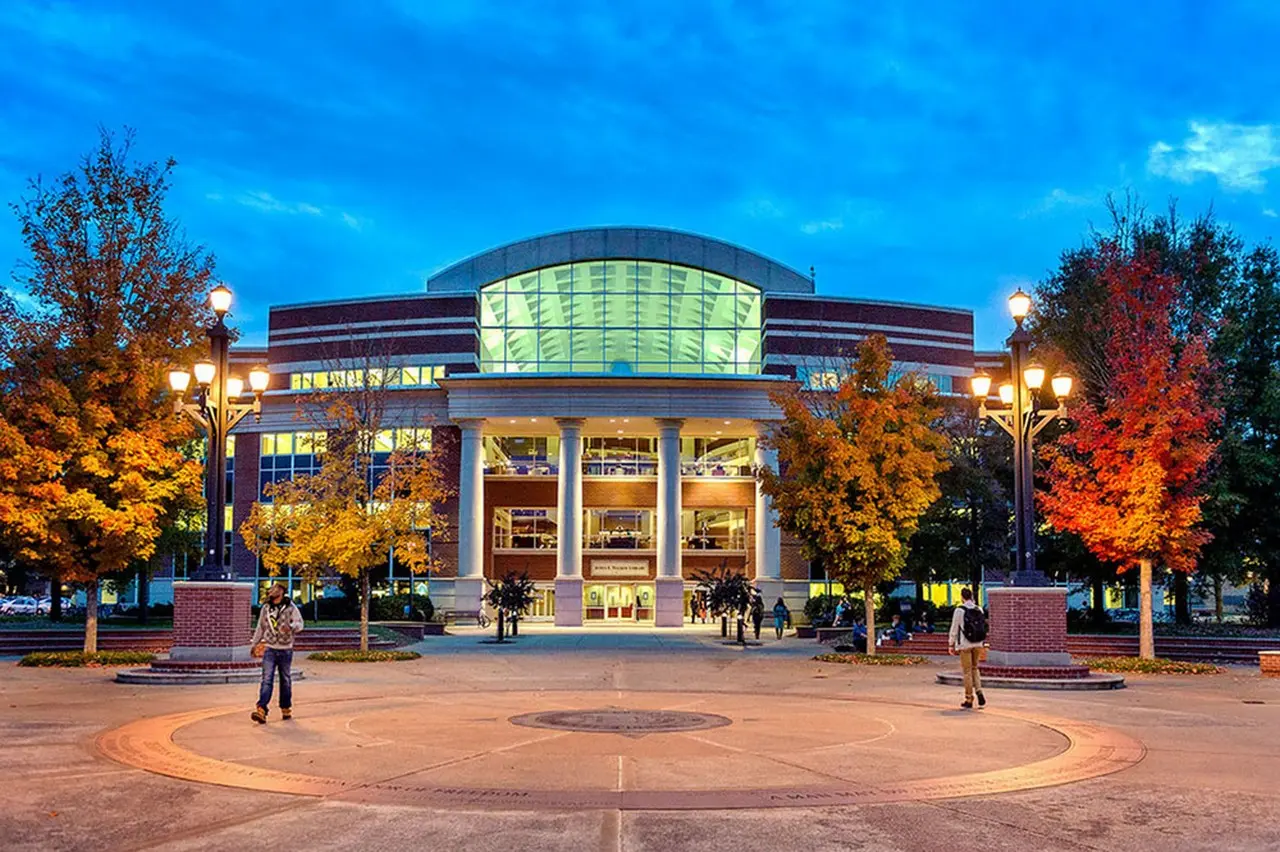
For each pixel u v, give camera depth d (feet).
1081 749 42.16
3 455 84.99
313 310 190.19
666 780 34.88
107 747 41.52
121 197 92.38
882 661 95.86
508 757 39.32
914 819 29.81
